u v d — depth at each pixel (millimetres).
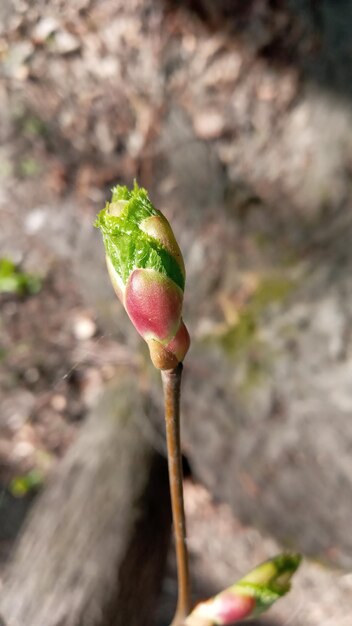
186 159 249
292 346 201
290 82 245
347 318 199
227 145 248
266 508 208
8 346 269
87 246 262
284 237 223
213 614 85
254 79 248
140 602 186
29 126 271
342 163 230
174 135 252
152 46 250
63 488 207
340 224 219
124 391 239
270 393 200
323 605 203
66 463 217
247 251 224
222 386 207
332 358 196
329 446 192
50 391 260
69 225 267
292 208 229
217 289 220
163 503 213
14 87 269
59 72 261
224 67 249
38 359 265
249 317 210
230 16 245
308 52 247
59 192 272
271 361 202
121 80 257
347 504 192
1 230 282
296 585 209
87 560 183
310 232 221
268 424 200
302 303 207
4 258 275
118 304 251
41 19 253
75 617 170
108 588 179
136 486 208
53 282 272
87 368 260
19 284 272
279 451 198
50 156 272
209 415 209
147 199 63
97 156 265
